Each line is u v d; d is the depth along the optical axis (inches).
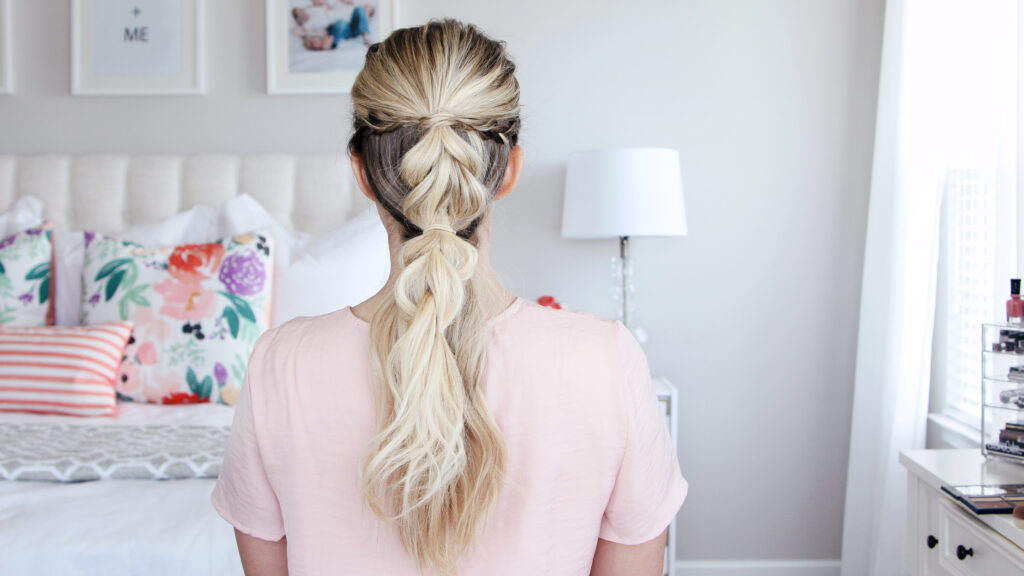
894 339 88.7
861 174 106.3
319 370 29.0
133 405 87.9
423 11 107.6
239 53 109.9
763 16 106.1
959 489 59.4
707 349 109.2
